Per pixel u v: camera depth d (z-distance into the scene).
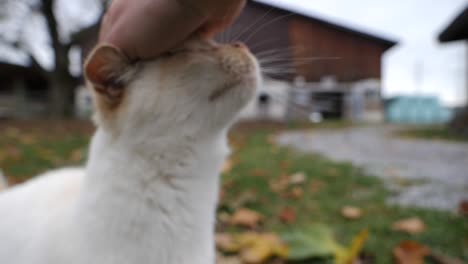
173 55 0.28
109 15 0.27
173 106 0.27
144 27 0.25
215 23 0.27
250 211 0.62
